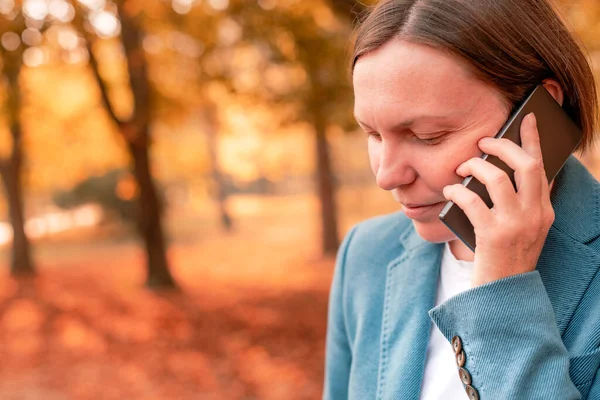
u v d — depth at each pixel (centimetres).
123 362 716
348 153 2742
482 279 87
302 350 730
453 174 87
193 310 967
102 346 789
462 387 102
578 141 92
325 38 745
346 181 3266
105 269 1570
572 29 93
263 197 4669
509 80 85
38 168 1739
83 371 688
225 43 872
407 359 107
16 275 1434
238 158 3053
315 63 752
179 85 1059
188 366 691
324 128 815
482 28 82
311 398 578
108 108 1006
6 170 1433
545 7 90
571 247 95
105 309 1002
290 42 774
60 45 769
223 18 837
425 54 80
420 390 106
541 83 90
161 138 1767
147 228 1133
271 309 959
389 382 108
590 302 92
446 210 87
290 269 1411
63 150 1603
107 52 1108
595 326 89
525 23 86
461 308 87
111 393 614
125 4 802
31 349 786
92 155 1645
